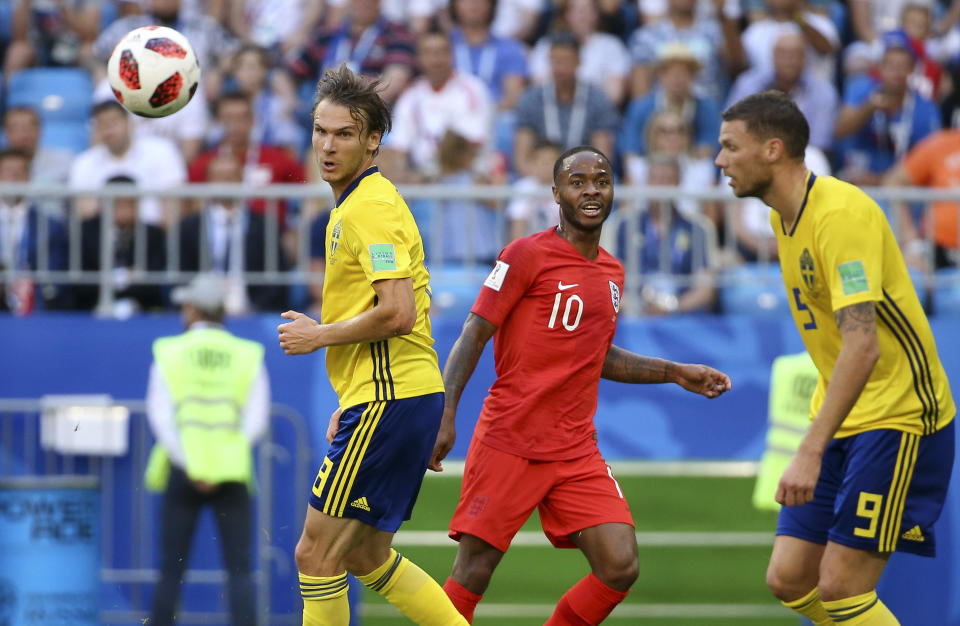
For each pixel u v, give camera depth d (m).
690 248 30.62
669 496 30.50
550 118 36.88
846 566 16.94
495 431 18.31
